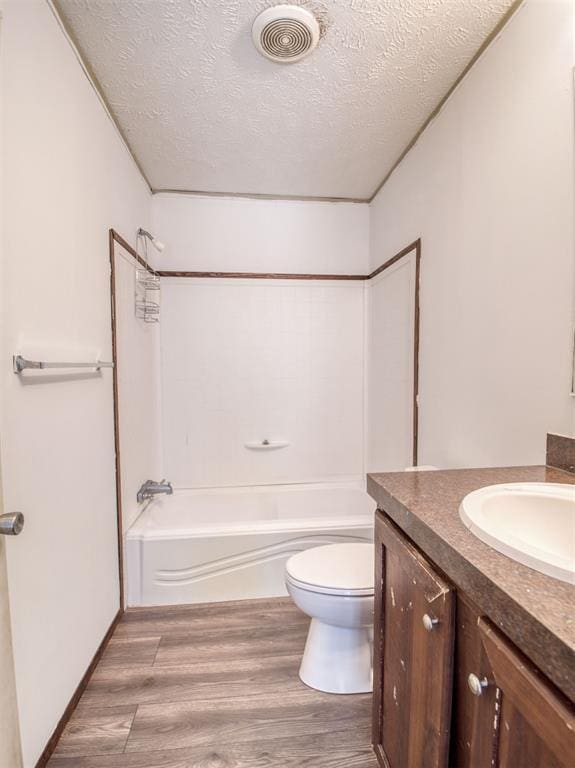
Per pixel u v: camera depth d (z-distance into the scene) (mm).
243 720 1359
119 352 1995
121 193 2051
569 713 456
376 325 2779
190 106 1817
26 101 1144
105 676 1562
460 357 1694
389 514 991
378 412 2754
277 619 1938
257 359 2889
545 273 1222
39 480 1194
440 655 760
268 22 1351
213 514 2771
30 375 1147
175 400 2828
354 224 2922
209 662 1640
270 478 2938
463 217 1658
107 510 1805
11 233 1064
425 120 1940
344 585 1411
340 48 1477
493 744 629
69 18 1349
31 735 1126
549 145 1195
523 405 1325
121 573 1980
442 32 1415
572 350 1133
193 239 2783
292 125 1971
